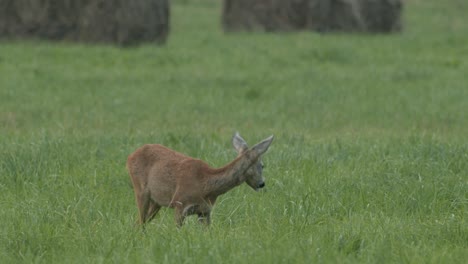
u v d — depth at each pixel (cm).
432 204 3272
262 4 12212
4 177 3647
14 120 5484
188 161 2817
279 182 3497
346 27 12225
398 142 4450
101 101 6291
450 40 11162
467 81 7575
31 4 10194
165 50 9400
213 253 2508
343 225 2967
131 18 9931
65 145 4162
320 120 5666
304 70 8044
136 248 2667
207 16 15012
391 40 11138
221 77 7469
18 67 7831
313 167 3809
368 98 6600
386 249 2616
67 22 10162
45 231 2841
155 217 3150
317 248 2616
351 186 3478
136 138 4484
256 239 2730
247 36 11225
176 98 6469
